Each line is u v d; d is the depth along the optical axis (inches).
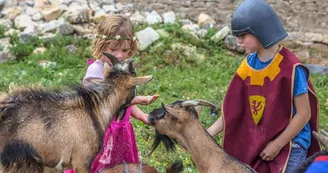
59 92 172.9
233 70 425.1
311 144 187.5
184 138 179.9
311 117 184.7
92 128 171.9
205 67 432.1
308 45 475.5
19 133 163.9
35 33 461.7
